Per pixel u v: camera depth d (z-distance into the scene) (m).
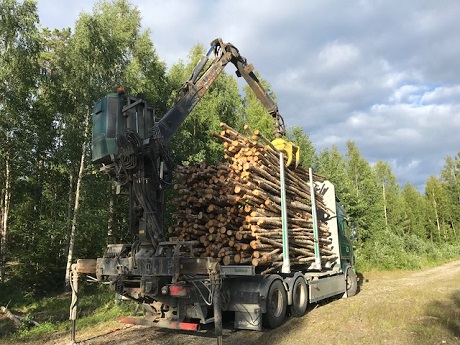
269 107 9.84
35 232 16.48
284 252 7.64
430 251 28.09
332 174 25.92
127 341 6.55
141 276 6.22
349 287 10.85
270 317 6.92
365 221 26.28
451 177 52.62
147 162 6.70
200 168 7.80
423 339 5.59
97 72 16.39
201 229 7.60
